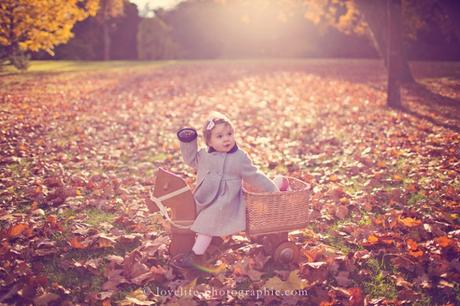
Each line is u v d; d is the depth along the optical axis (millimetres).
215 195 3588
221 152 3699
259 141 8359
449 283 3301
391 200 4914
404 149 7137
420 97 12938
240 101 14203
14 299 3191
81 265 3652
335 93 15609
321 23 22578
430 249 3748
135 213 4859
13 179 5863
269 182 3682
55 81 18047
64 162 6840
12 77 18578
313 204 4945
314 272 3471
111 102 13445
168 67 26750
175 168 6645
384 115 10578
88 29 35750
